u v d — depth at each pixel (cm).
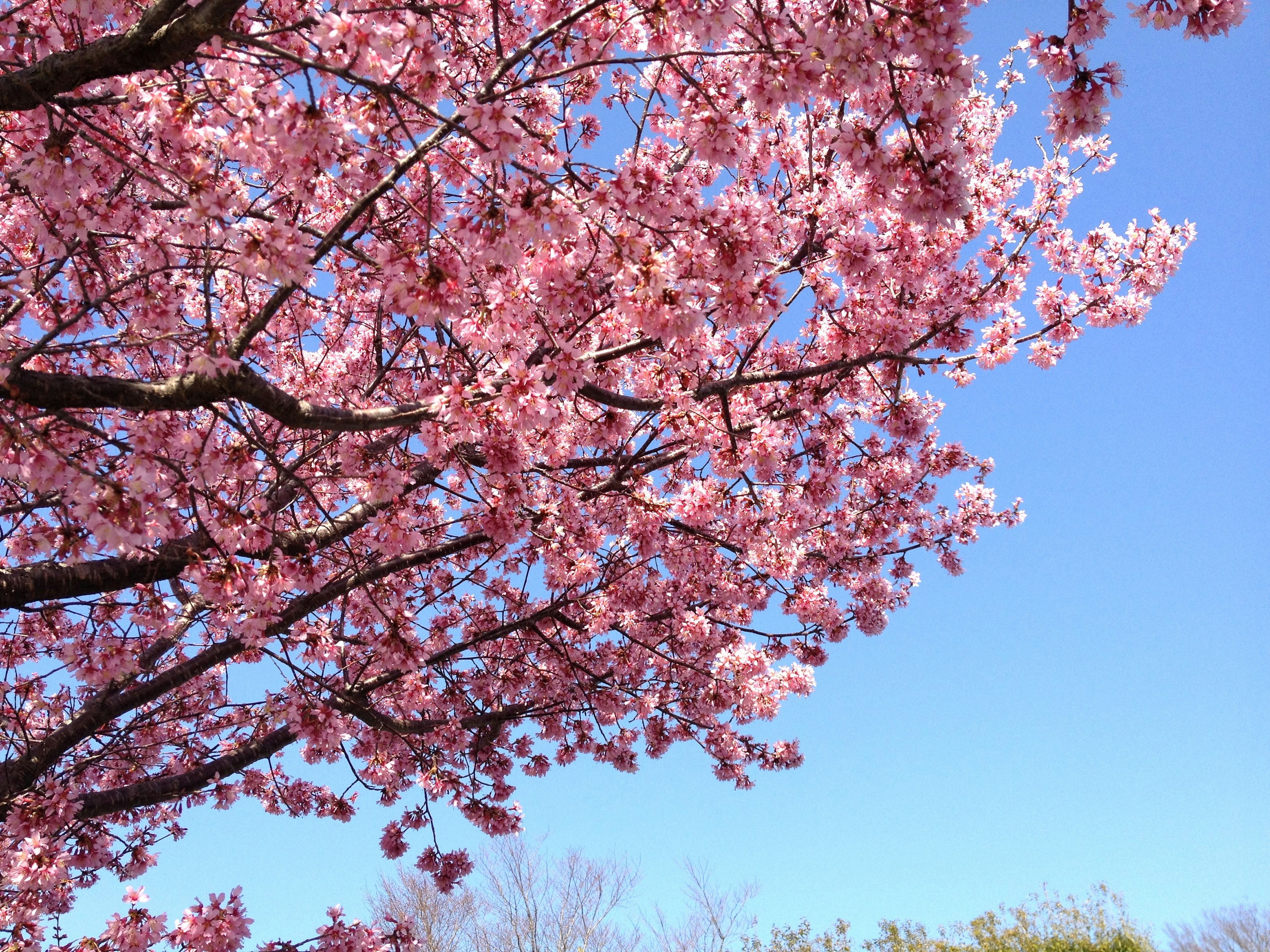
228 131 387
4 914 470
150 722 685
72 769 586
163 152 429
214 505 420
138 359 590
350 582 549
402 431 535
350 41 332
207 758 775
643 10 395
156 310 461
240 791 812
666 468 839
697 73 504
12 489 523
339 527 579
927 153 375
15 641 652
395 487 482
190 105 382
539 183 367
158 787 605
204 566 410
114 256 506
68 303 498
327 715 511
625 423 618
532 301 423
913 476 898
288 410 420
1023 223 746
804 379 705
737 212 399
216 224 371
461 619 873
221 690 783
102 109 463
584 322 441
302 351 684
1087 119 362
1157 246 719
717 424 593
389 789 842
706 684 859
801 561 722
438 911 1777
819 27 355
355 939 554
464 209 386
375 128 383
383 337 698
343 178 434
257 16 400
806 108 583
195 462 389
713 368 732
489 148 356
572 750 946
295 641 523
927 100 367
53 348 368
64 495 373
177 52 347
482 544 716
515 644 859
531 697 894
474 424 421
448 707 855
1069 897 2239
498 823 805
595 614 770
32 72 357
